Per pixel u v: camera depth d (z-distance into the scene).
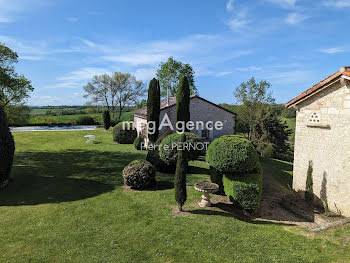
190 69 46.00
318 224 7.91
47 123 47.72
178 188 8.14
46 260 5.39
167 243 6.17
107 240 6.27
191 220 7.50
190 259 5.54
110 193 9.88
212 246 6.08
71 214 7.74
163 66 45.53
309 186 9.73
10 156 10.19
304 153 10.05
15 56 26.39
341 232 7.16
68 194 9.54
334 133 8.86
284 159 28.52
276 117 28.80
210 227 7.05
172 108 19.14
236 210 8.63
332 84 8.80
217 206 8.84
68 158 16.78
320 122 9.35
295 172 10.47
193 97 19.83
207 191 8.39
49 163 15.10
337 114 8.74
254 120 30.50
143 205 8.66
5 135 9.87
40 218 7.39
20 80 28.47
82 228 6.85
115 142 24.69
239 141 8.70
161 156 12.90
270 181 12.80
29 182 10.87
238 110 35.47
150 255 5.66
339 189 8.71
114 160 16.34
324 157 9.23
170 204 8.83
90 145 22.58
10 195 9.18
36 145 22.23
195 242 6.24
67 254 5.63
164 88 46.31
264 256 5.73
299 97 9.88
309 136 9.82
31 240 6.17
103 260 5.44
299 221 8.16
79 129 38.81
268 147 26.05
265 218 8.27
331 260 5.64
